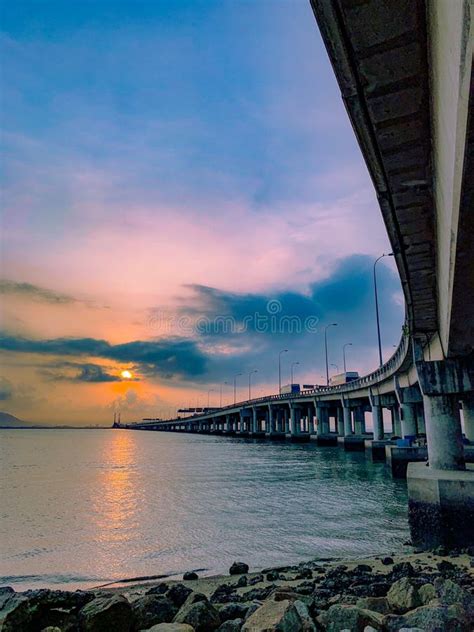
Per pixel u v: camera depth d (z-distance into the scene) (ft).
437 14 16.24
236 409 562.66
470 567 43.09
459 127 16.19
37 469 174.81
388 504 88.28
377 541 61.05
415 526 58.03
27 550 59.62
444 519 55.98
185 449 316.40
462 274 32.94
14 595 25.50
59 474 156.46
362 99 22.57
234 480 131.75
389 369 163.73
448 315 47.03
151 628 23.71
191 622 25.52
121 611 25.18
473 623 21.50
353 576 40.86
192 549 59.00
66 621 24.84
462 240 26.45
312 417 436.35
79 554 57.47
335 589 35.96
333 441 312.91
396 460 130.93
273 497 98.94
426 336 74.95
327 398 314.14
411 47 19.63
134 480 136.26
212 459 217.97
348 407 284.20
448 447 67.21
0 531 70.59
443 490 56.70
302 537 63.77
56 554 57.67
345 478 131.85
